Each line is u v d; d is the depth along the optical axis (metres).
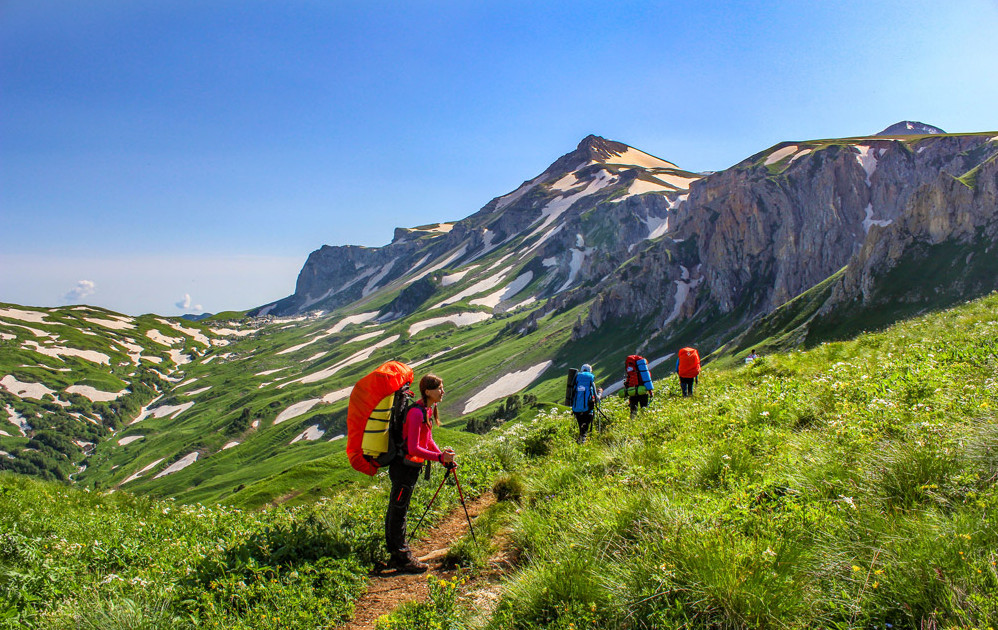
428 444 7.79
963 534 4.13
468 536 7.77
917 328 17.84
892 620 3.83
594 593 4.89
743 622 4.12
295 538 7.78
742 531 5.32
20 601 6.14
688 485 6.90
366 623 6.04
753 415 9.73
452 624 5.21
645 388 14.55
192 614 5.73
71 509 11.65
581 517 6.61
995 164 127.50
